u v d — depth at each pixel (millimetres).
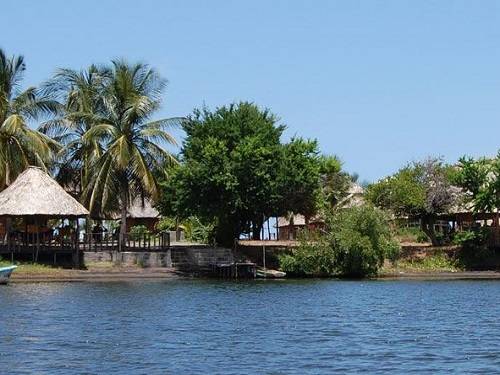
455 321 31844
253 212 66438
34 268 56594
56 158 67062
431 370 20828
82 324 30125
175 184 64188
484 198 71312
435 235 75125
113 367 21203
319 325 30312
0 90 63719
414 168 76875
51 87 67750
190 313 34438
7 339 25969
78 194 70812
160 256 62719
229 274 61719
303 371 20688
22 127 62000
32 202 57438
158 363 21781
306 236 64250
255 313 34719
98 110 67250
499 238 71125
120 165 61625
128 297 42062
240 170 63750
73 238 60875
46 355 22938
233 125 66625
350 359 22422
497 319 32656
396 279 61938
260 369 20953
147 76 66688
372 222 63531
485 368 21109
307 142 68250
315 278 62562
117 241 67875
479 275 65625
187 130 68625
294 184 65562
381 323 31078
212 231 72625
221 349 24141
